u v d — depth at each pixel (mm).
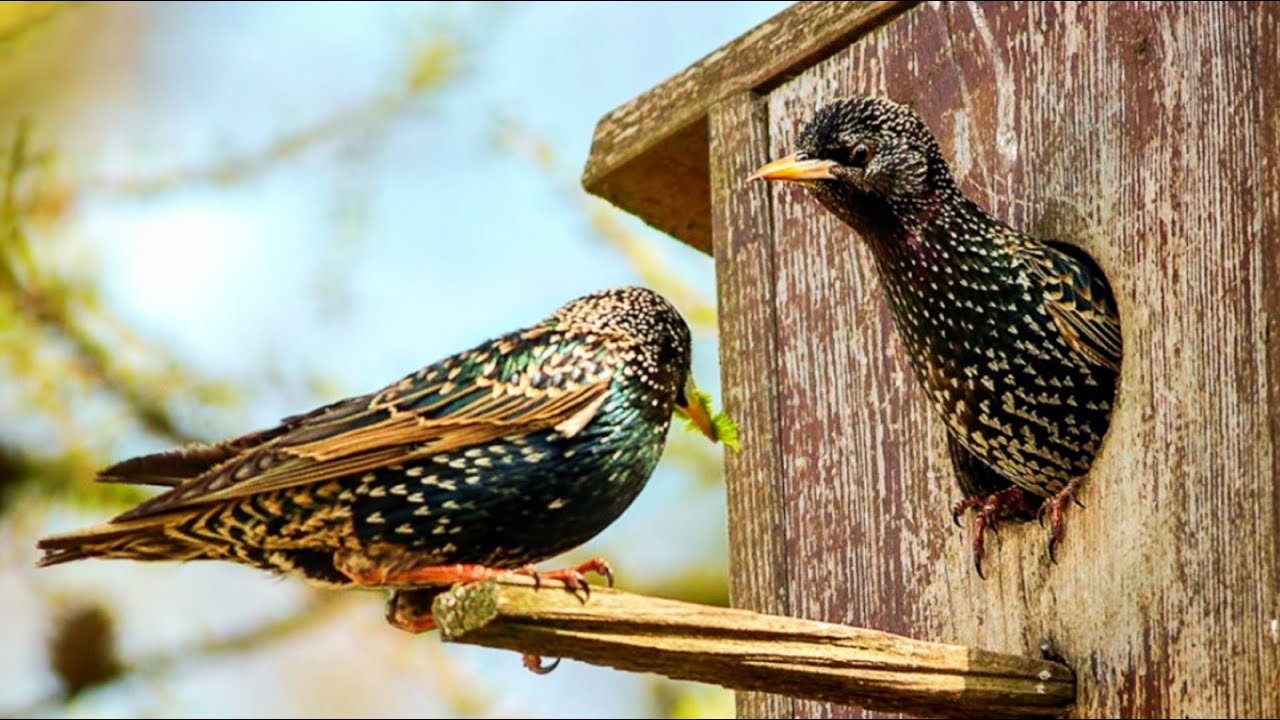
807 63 11664
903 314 10508
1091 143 10328
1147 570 9672
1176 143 9891
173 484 9781
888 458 11031
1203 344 9602
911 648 9391
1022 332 10156
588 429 9938
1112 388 10109
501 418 9773
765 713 11305
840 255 11375
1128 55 10188
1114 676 9719
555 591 8414
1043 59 10609
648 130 12391
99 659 15672
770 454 11492
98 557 9547
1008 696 9648
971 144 10898
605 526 10172
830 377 11336
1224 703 9273
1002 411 10305
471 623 8312
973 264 10227
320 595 15977
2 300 15031
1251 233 9484
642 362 10180
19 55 16609
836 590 11133
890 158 10258
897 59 11266
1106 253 10156
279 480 9375
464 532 9781
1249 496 9289
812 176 10336
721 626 8805
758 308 11664
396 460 9594
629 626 8570
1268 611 9156
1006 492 10508
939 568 10703
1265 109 9492
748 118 11844
